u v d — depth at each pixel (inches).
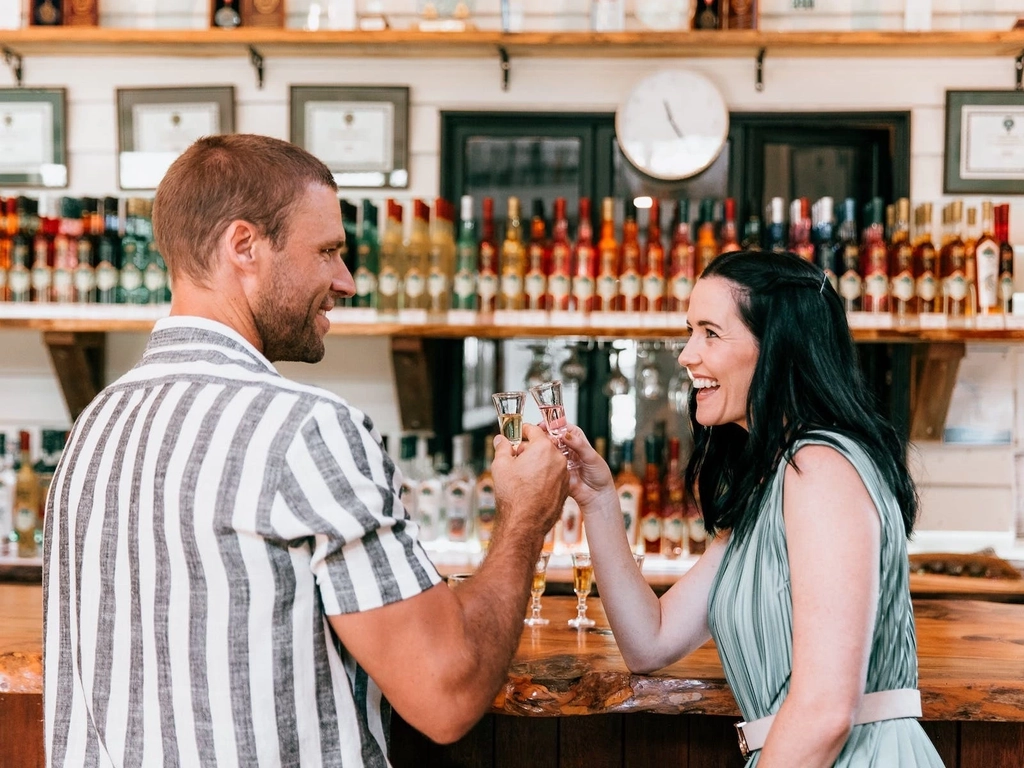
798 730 40.5
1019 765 60.6
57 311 106.5
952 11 113.8
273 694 36.8
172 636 37.0
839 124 116.2
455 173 118.6
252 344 42.1
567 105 116.7
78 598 39.6
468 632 38.7
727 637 48.7
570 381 117.6
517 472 46.1
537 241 106.5
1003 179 114.0
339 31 109.3
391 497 38.5
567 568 105.9
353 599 36.6
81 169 120.3
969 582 99.6
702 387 51.1
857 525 42.4
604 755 63.9
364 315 105.4
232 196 40.6
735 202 114.8
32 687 57.9
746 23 109.4
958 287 102.7
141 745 37.6
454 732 38.1
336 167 117.7
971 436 116.0
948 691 53.2
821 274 49.3
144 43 112.4
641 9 112.0
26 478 110.9
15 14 117.3
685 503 108.0
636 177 117.3
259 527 36.0
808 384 47.0
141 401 39.4
